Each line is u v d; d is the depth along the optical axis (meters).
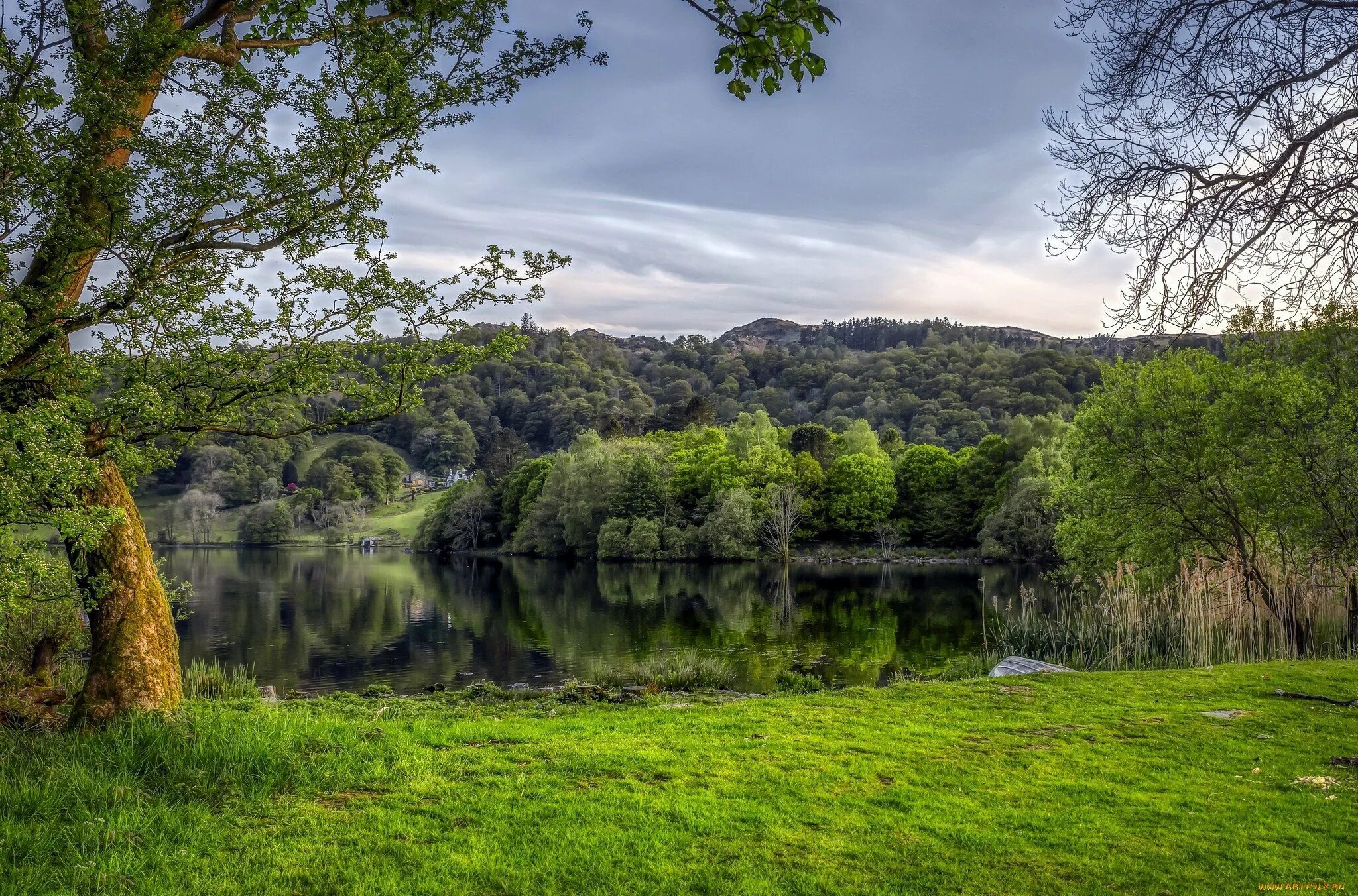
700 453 73.88
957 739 9.06
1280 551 20.08
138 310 7.65
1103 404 23.06
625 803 6.53
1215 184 6.68
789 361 190.12
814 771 7.56
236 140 8.03
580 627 29.05
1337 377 19.61
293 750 7.43
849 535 72.31
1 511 6.23
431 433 139.00
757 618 31.36
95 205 7.54
